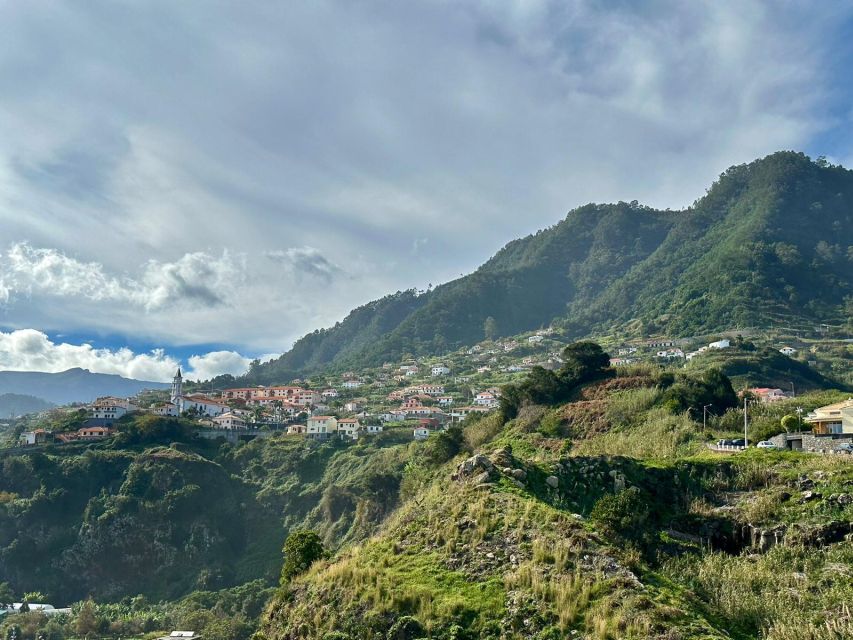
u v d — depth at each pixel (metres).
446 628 33.28
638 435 76.06
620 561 36.22
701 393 83.62
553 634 31.20
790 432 66.00
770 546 41.44
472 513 42.69
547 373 105.88
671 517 45.59
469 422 123.88
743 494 46.81
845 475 44.28
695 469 49.84
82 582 128.00
